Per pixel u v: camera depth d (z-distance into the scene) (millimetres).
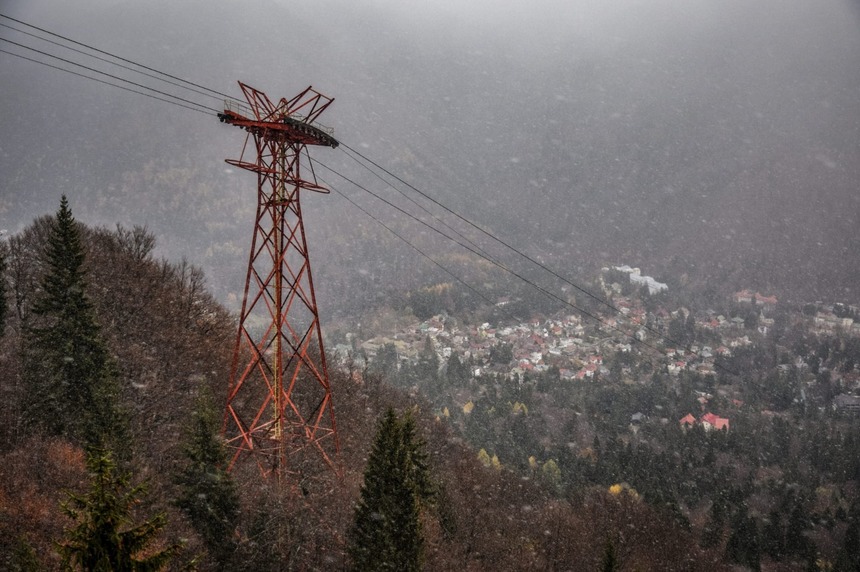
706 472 156375
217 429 35188
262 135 37469
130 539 12523
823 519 136375
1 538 25312
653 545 77875
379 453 32750
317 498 39125
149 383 47969
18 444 34188
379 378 100000
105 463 12469
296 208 38438
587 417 196000
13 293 55156
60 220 39188
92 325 38688
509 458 138750
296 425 40875
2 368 42375
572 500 93125
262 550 32844
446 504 48500
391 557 30391
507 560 49688
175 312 61281
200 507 32031
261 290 38125
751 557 99188
